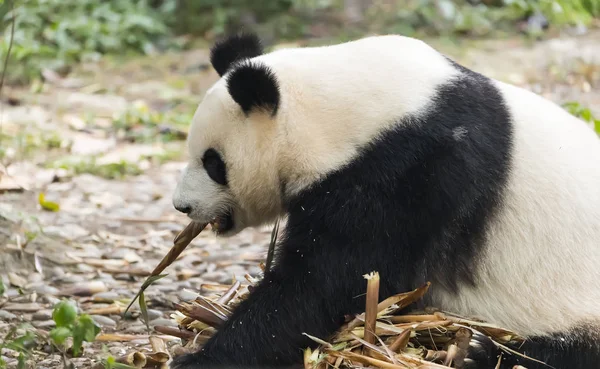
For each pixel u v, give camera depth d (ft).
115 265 44.78
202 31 97.09
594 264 30.12
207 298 34.14
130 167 61.52
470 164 29.63
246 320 30.30
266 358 30.25
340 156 29.96
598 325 29.48
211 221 33.71
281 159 31.07
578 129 32.01
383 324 29.78
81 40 91.35
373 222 29.53
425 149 29.55
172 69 86.89
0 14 42.39
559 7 96.43
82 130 69.00
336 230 29.76
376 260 29.73
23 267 43.70
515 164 30.09
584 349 29.43
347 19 97.96
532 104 31.65
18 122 69.87
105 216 52.65
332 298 29.94
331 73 30.89
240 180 32.30
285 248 30.71
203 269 44.68
